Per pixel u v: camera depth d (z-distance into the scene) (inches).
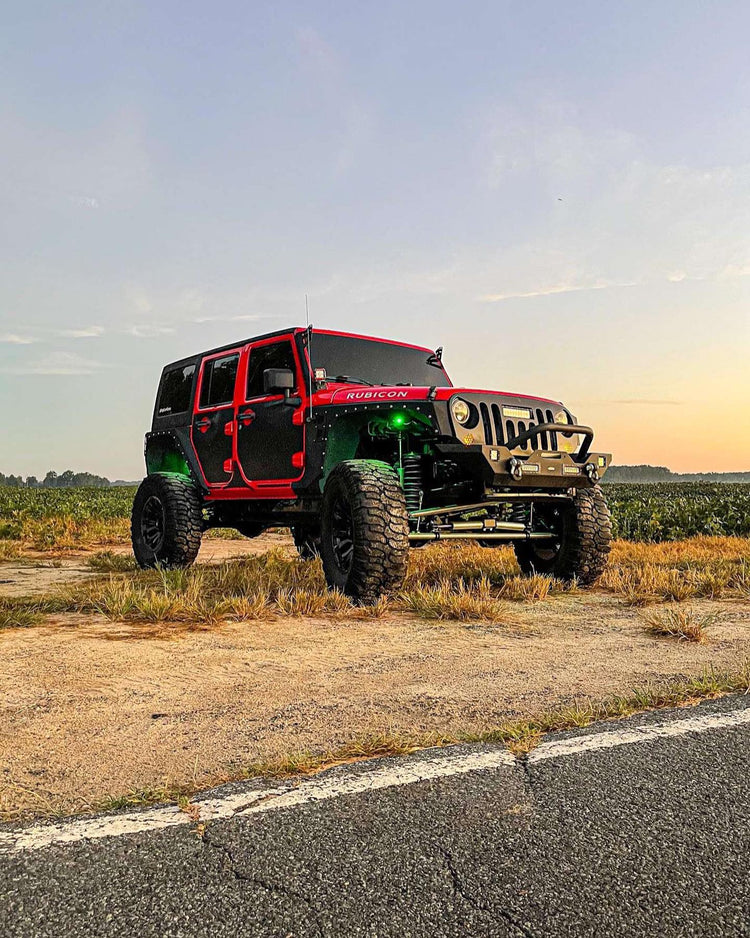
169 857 72.9
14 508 802.2
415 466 241.8
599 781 91.7
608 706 121.9
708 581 251.1
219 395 311.0
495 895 66.5
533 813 82.7
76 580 288.5
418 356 301.0
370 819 81.0
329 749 103.3
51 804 86.0
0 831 78.9
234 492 295.0
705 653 163.3
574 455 244.1
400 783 90.8
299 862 71.8
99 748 104.0
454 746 103.9
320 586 256.5
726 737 107.5
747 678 135.4
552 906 64.9
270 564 303.3
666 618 200.4
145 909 64.2
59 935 60.7
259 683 137.4
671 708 121.9
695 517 557.3
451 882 68.5
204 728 112.3
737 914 64.1
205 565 334.6
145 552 322.3
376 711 120.8
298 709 121.8
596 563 263.3
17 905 64.8
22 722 114.6
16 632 183.5
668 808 84.2
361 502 220.8
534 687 135.3
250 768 95.7
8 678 139.4
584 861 72.4
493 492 236.8
